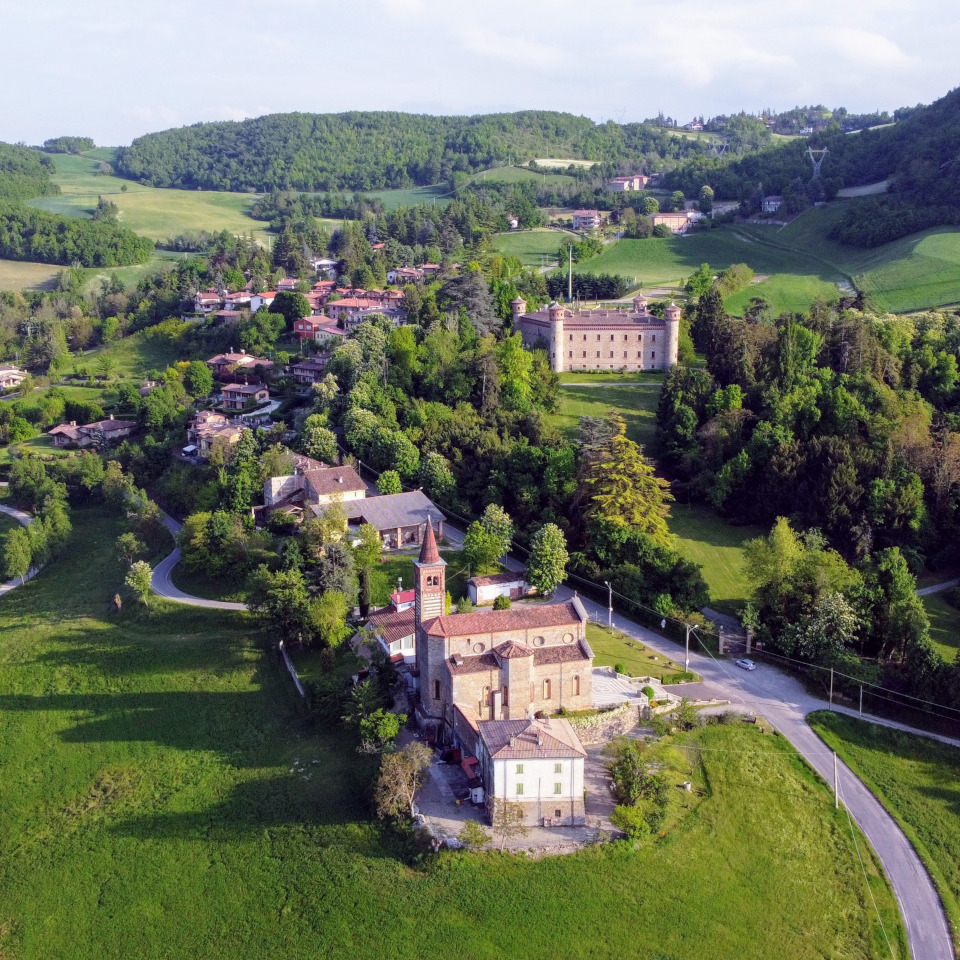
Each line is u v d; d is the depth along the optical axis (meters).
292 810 100.00
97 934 88.19
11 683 130.75
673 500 172.12
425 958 81.19
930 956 82.94
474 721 101.38
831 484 157.12
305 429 192.12
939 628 135.50
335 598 126.75
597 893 86.19
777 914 85.88
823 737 110.62
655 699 113.50
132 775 109.56
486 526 150.62
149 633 141.38
